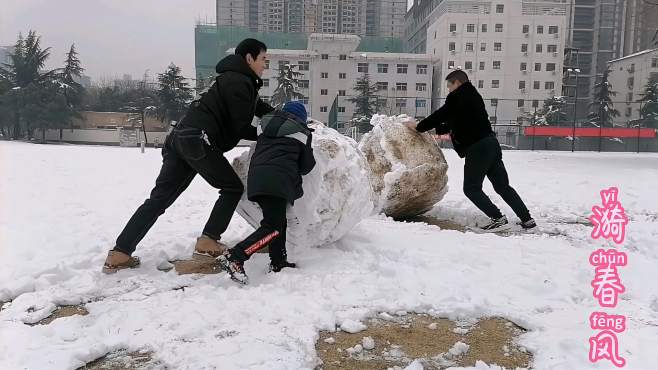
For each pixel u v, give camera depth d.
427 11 79.75
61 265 3.68
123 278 3.53
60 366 2.34
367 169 4.32
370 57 62.56
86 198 6.92
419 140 5.86
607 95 61.09
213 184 3.81
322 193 3.87
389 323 2.96
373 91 57.12
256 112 4.12
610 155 28.44
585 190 8.99
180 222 5.38
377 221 5.57
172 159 3.78
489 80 64.19
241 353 2.46
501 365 2.51
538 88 64.44
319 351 2.60
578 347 2.62
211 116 3.61
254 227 4.21
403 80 63.03
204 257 4.08
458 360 2.55
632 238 5.24
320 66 62.62
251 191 3.50
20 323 2.82
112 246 4.27
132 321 2.82
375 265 3.79
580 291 3.48
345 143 4.14
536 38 64.06
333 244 4.32
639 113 59.84
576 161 18.83
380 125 5.98
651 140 44.72
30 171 10.16
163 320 2.83
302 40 79.50
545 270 3.90
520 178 11.20
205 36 77.56
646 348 2.62
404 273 3.66
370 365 2.48
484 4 63.69
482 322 3.01
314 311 3.00
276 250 3.65
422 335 2.81
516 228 5.78
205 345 2.55
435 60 62.81
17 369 2.30
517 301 3.30
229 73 3.67
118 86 76.25
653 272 4.05
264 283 3.45
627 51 85.75
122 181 9.01
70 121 53.62
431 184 5.77
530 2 64.38
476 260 4.10
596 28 86.56
